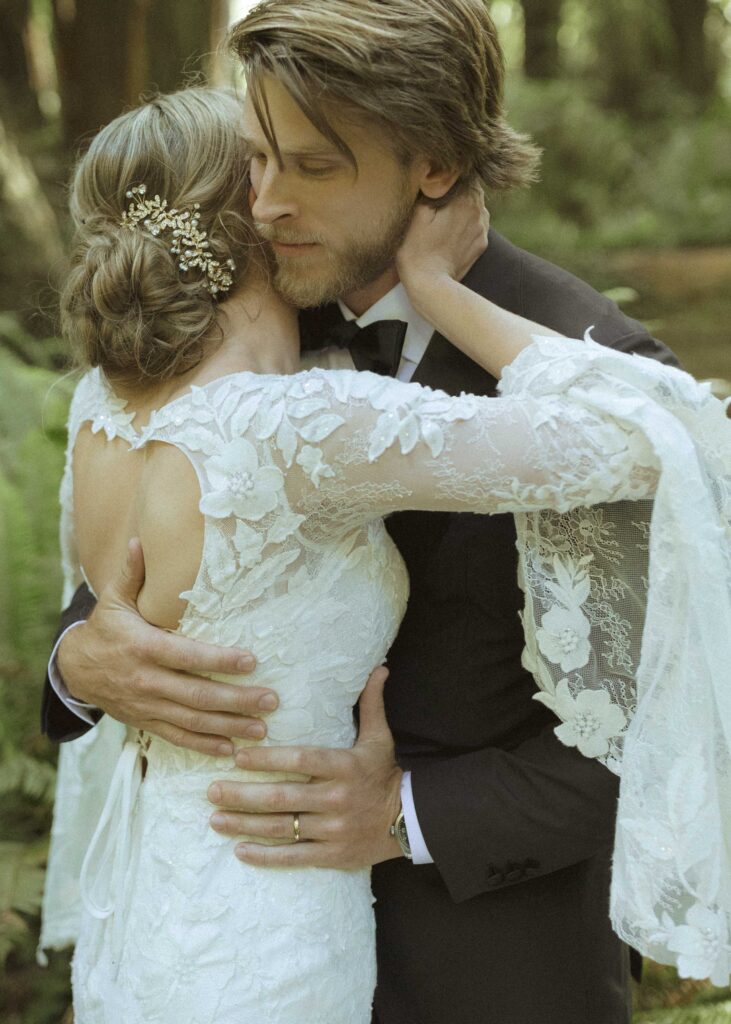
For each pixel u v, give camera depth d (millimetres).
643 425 1304
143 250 1391
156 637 1406
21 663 2990
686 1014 2453
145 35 6555
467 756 1557
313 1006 1393
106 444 1486
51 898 2100
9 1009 2602
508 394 1396
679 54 13383
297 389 1343
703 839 1303
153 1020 1392
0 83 7055
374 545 1442
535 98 11070
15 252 5348
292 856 1422
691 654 1312
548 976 1607
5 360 3697
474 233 1564
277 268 1478
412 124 1370
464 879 1511
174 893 1416
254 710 1395
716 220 10156
